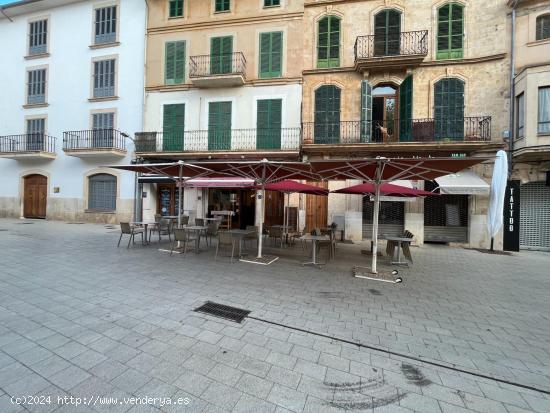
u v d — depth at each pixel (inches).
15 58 653.9
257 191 530.6
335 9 490.0
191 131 542.6
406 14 461.7
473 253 384.5
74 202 609.9
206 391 92.0
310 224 498.9
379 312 164.2
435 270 277.9
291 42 510.0
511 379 104.9
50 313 148.0
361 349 122.1
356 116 483.8
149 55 569.6
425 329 144.1
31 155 604.4
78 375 97.9
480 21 438.3
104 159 593.0
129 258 283.4
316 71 496.4
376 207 252.4
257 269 255.8
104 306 159.0
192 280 214.2
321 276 239.1
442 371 108.3
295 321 147.6
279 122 513.7
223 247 367.6
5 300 164.1
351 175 264.8
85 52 608.4
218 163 282.7
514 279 248.2
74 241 371.9
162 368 103.4
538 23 409.4
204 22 541.6
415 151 444.1
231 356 112.9
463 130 441.1
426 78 456.1
